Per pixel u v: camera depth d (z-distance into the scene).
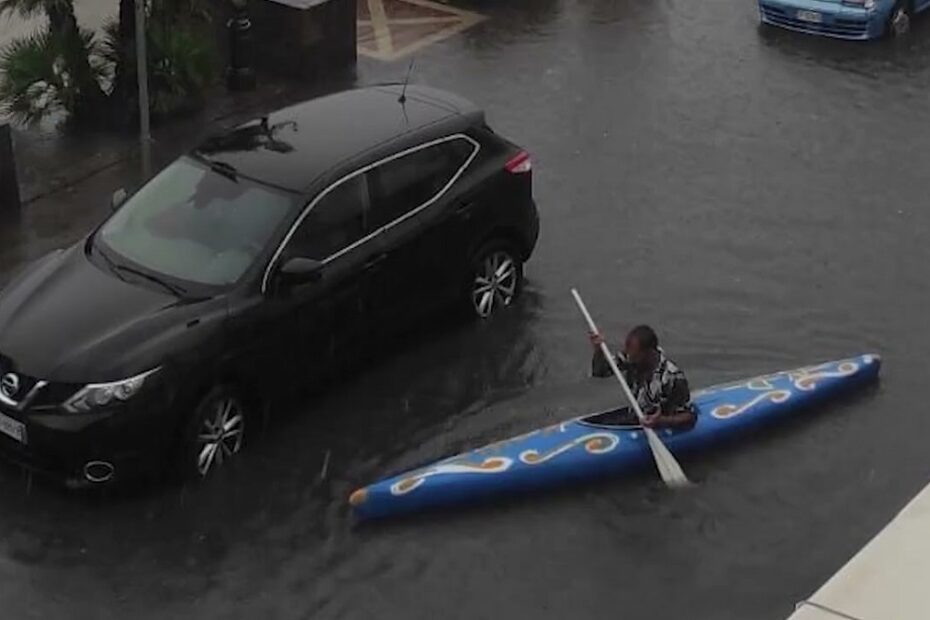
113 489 11.26
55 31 17.62
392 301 12.73
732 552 10.95
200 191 12.27
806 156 17.73
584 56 20.55
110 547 10.73
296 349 11.91
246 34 18.78
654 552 10.93
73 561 10.57
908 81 20.09
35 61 17.30
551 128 18.25
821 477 11.80
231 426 11.57
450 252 13.16
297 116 13.20
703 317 14.15
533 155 17.48
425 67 19.97
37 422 10.72
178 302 11.38
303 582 10.51
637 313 14.16
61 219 15.54
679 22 21.98
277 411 12.22
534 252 15.26
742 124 18.56
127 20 17.55
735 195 16.67
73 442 10.70
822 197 16.70
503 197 13.59
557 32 21.41
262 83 19.27
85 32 18.11
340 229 12.19
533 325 13.86
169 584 10.41
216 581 10.47
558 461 11.50
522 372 13.14
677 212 16.25
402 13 22.00
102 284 11.62
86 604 10.18
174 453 11.15
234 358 11.34
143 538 10.84
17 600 10.18
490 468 11.34
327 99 13.64
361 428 12.23
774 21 21.70
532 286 14.55
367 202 12.40
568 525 11.20
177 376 10.94
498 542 10.98
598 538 11.07
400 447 12.04
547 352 13.45
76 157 16.92
